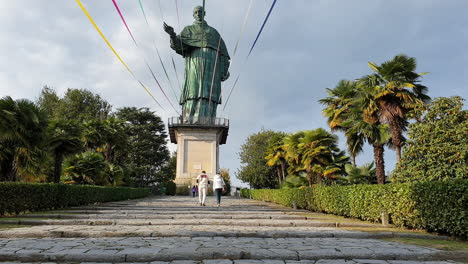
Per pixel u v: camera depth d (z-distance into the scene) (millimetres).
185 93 50375
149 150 62531
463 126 14055
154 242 6867
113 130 31844
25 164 14945
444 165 14180
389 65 17672
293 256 5680
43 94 53594
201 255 5637
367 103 18422
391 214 10688
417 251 6098
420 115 15805
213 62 50656
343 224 10719
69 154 19062
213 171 43938
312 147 24266
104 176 26625
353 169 23281
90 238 7508
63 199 15133
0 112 14000
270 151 38656
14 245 6328
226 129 46469
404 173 15484
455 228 8031
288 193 20625
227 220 11500
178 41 48656
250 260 5484
